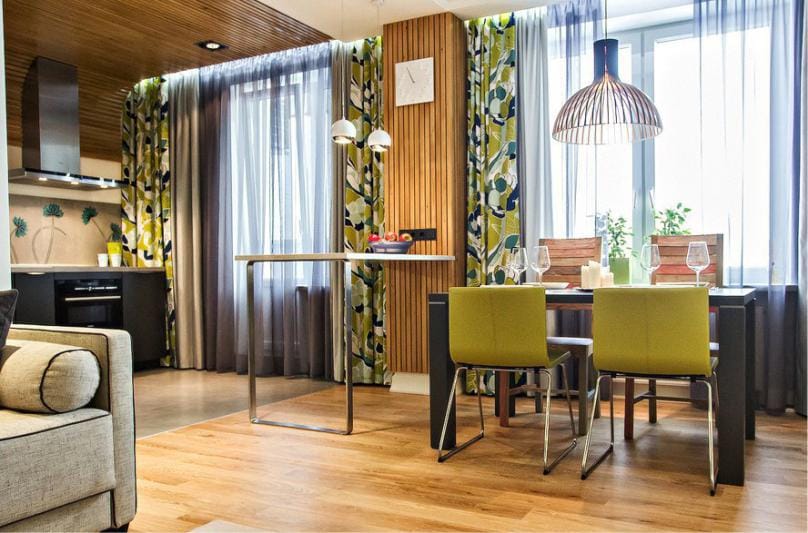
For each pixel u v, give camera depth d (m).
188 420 4.08
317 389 5.14
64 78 5.66
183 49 5.51
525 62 4.82
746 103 4.25
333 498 2.66
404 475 2.95
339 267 5.36
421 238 4.89
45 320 5.34
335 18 4.89
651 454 3.25
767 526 2.33
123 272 5.94
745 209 4.25
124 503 2.33
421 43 4.90
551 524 2.36
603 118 3.54
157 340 6.24
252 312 4.04
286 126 5.70
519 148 4.86
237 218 5.98
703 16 4.38
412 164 4.94
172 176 6.30
